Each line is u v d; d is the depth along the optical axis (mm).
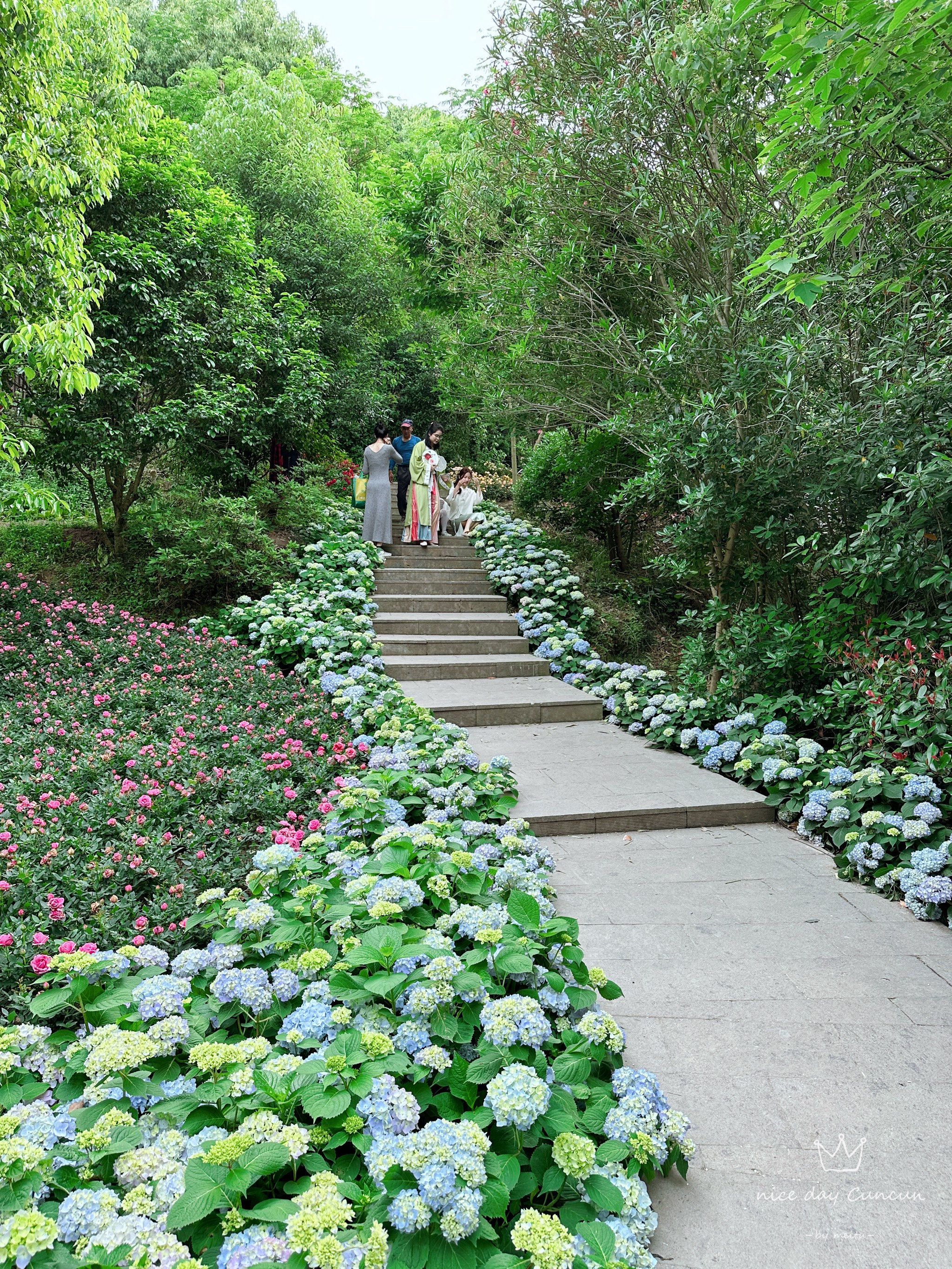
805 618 5012
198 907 2740
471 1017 1896
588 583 9469
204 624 7305
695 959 2723
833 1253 1583
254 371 9133
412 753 4102
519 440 15680
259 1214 1348
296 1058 1685
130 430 7793
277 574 8141
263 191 12672
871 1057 2205
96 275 6066
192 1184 1375
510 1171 1486
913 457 4277
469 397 8812
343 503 10742
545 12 6086
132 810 3512
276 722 4965
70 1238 1318
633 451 8547
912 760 3898
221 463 9141
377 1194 1452
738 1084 2090
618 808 4020
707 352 5445
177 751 4152
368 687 5531
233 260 9008
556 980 2041
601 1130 1652
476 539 10625
